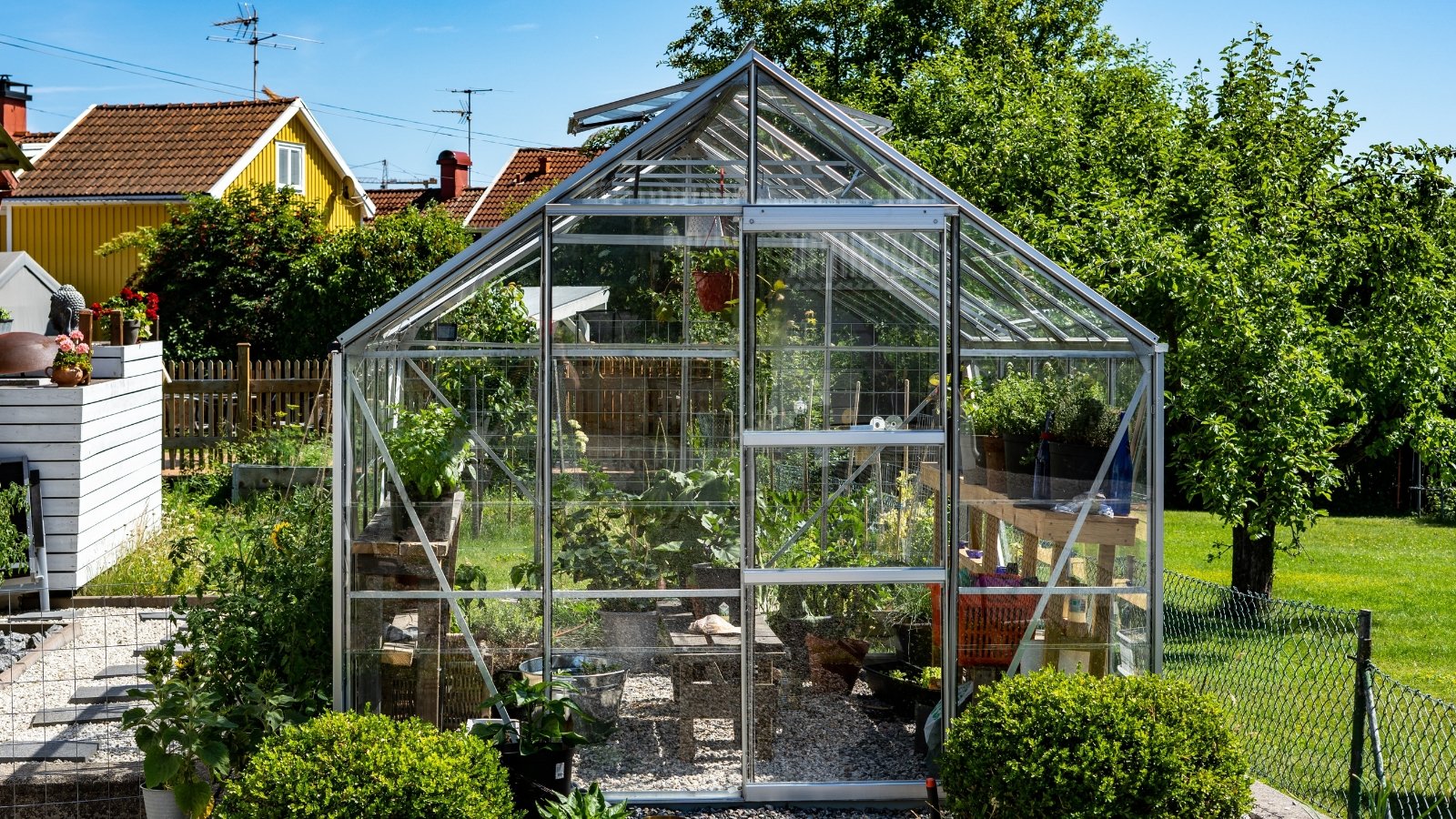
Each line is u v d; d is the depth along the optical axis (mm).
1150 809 4875
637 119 7523
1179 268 9805
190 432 16375
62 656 8586
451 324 6117
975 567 6336
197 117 25609
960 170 12938
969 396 6414
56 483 10031
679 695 6195
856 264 6188
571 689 6059
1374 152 11703
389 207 36531
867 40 27656
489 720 5980
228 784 5145
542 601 6133
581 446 6168
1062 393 6406
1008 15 26734
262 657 6176
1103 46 25219
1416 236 10859
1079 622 6324
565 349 6160
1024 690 5293
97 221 23891
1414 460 19734
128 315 12625
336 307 21750
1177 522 17438
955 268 6168
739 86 6129
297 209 23625
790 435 6152
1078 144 13281
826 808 6145
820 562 6230
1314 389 9922
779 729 6223
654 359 6199
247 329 21906
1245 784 5051
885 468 6230
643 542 6188
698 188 6371
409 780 4691
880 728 6258
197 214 22297
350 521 6027
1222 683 8219
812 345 6195
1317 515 10203
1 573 9352
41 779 6051
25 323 15695
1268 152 11438
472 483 6129
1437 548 15539
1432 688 8742
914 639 6293
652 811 6047
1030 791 4953
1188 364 10094
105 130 25312
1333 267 11109
